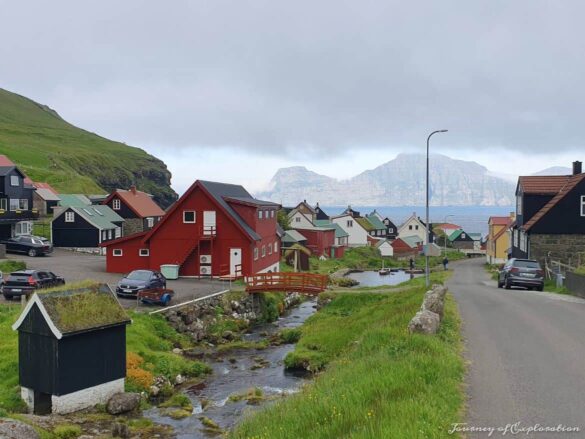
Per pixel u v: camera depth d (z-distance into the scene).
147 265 49.84
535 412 10.18
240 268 49.38
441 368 12.38
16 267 46.91
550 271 41.31
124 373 20.22
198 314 34.16
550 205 45.88
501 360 14.11
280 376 23.95
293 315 44.38
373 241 131.12
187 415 18.66
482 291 33.19
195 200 49.72
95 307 19.39
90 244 71.06
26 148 164.38
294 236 96.25
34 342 18.59
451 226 172.25
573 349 15.30
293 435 10.02
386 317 25.75
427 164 39.91
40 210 90.25
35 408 18.98
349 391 11.32
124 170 194.00
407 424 8.95
